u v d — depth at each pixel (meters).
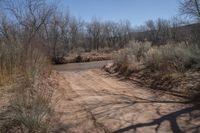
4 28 14.52
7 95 7.37
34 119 5.25
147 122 5.91
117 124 5.90
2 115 5.61
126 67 15.77
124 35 67.56
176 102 7.57
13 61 10.37
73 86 12.02
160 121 5.93
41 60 13.93
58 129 5.62
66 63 40.41
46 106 6.27
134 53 17.31
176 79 9.91
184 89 8.72
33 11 20.86
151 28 58.50
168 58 12.38
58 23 45.47
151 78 11.62
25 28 15.85
